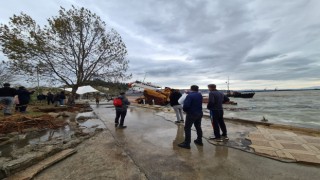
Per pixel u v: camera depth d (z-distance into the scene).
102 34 21.73
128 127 8.28
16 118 8.06
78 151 5.05
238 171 3.77
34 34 18.28
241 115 17.80
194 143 5.71
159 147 5.35
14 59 17.98
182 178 3.51
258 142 5.57
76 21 20.14
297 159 4.23
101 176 3.62
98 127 8.40
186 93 6.80
